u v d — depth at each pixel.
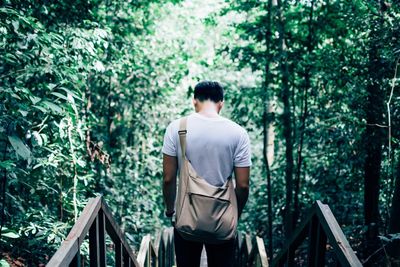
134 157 8.79
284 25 7.20
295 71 7.23
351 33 6.64
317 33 7.02
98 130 8.68
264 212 9.76
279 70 7.26
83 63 5.12
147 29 8.38
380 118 5.91
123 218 8.16
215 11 8.07
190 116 2.71
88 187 6.18
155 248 6.20
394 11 5.24
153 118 9.05
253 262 5.79
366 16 5.42
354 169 6.98
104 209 2.79
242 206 2.85
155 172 9.18
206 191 2.61
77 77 4.56
